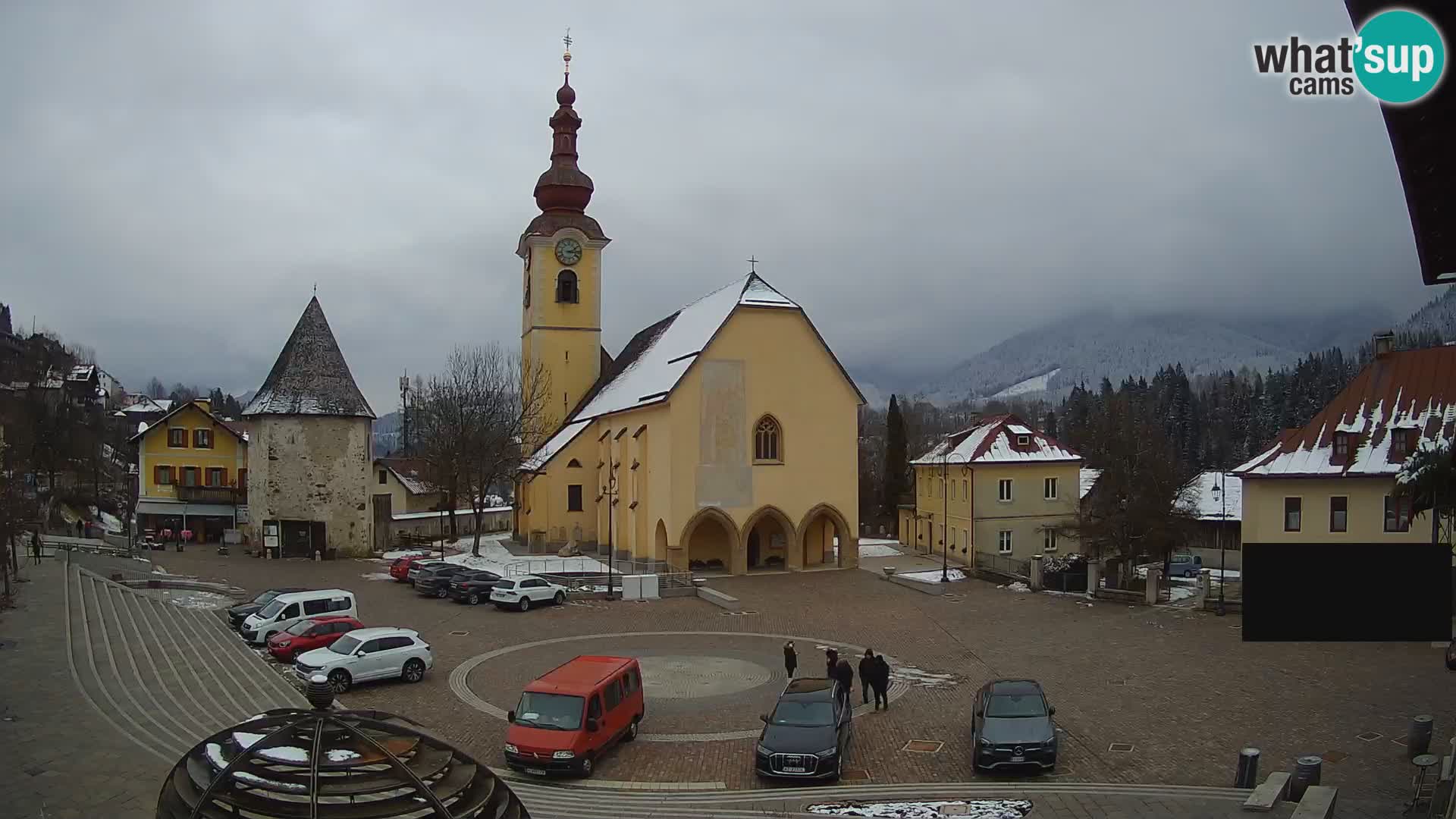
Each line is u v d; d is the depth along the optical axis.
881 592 51.66
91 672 25.84
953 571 58.44
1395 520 44.53
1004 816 17.69
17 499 46.06
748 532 58.94
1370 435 46.22
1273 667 32.94
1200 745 24.30
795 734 22.64
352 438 65.75
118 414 121.06
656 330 76.00
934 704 29.20
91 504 82.25
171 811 6.96
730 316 58.94
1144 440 56.66
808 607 47.06
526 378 81.56
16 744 18.36
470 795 7.24
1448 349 47.12
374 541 69.81
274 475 64.06
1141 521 50.28
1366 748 23.70
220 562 61.28
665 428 58.50
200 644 33.09
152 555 63.31
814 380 60.72
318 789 6.94
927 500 72.19
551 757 22.38
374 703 28.88
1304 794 17.16
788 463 60.00
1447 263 11.55
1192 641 37.94
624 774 23.05
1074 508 64.94
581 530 71.25
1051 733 22.61
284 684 28.17
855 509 61.44
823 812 18.66
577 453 71.25
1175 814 17.22
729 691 31.09
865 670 29.09
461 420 74.50
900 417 91.62
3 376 78.69
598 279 81.38
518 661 34.84
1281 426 135.88
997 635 39.94
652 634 40.38
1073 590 51.75
